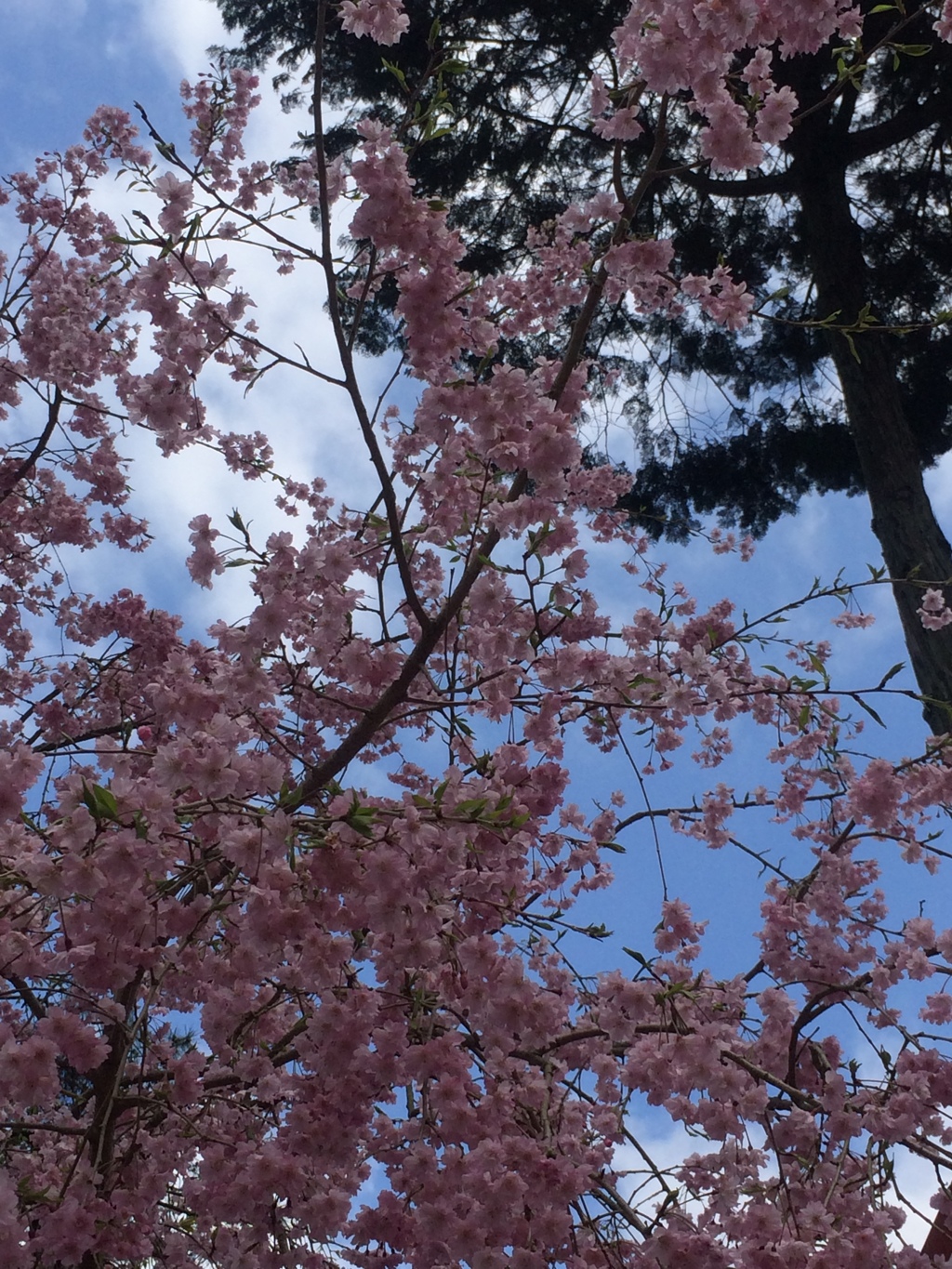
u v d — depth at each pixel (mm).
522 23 8930
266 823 2051
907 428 8109
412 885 2201
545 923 2969
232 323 2740
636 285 3703
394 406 4559
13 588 5656
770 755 4285
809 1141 2758
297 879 2139
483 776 2889
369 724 2701
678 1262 2557
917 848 3521
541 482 2641
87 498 5910
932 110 9016
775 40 2381
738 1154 2727
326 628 2631
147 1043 2986
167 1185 2930
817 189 9266
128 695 5320
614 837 3965
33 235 5648
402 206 2459
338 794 2219
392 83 9109
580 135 9742
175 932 2359
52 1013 2291
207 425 3850
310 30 9125
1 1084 2145
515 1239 2445
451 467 2992
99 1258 2516
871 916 3725
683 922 3529
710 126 2564
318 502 4770
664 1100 2680
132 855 2016
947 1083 2865
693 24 2297
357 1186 2857
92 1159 2682
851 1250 2477
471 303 3982
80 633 5578
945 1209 2717
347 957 2320
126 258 2740
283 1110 2996
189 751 2070
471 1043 2994
